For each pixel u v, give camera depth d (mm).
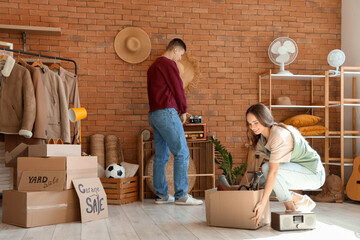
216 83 5594
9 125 3982
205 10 5602
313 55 5840
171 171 5273
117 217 3633
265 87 5711
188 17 5559
